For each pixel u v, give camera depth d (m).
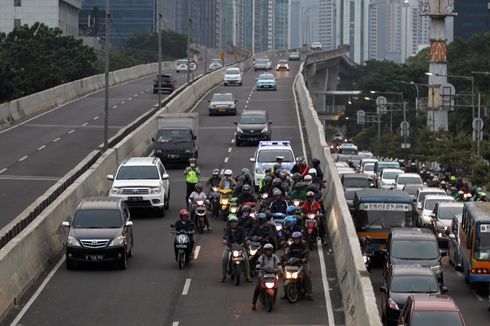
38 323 32.56
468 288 42.81
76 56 166.75
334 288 38.16
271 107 120.31
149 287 38.12
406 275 35.12
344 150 109.75
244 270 39.09
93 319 33.12
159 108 99.12
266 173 56.34
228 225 39.53
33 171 69.06
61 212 47.19
